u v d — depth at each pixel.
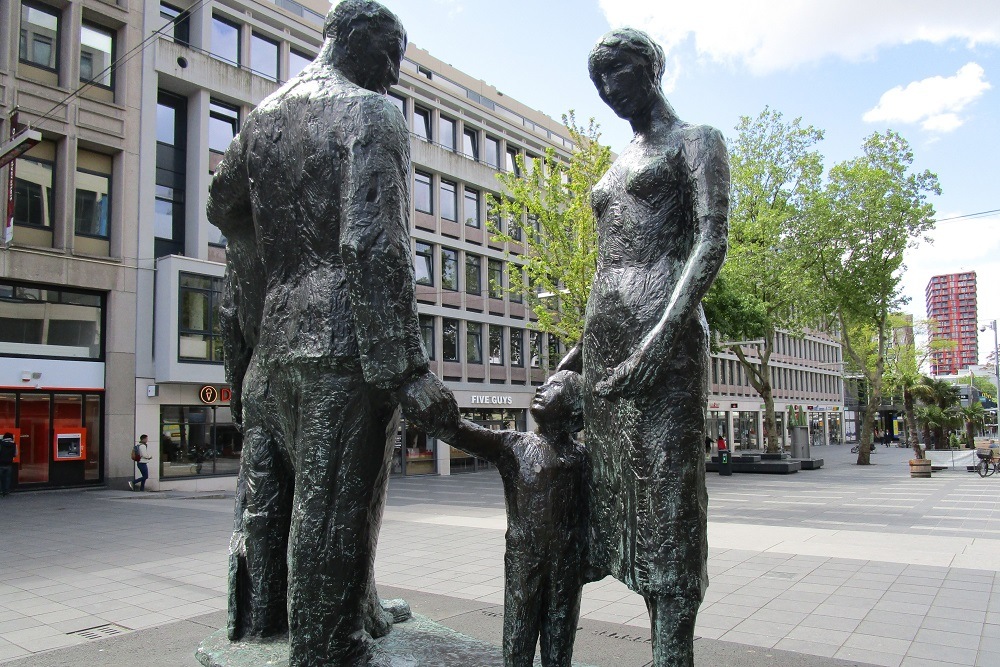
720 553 7.43
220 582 6.29
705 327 2.17
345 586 2.13
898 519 10.66
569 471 2.23
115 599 5.69
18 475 16.12
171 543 8.68
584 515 2.28
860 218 22.02
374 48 2.38
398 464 23.83
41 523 10.77
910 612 4.94
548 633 2.27
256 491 2.51
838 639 4.29
